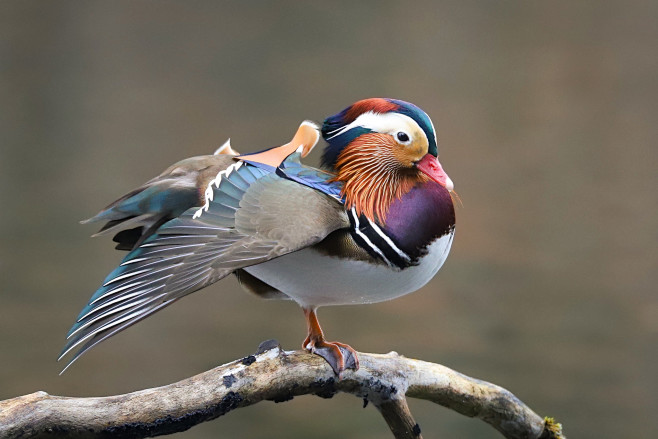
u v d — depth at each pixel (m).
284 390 6.84
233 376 6.81
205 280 6.75
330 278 6.84
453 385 6.91
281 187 6.83
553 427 6.96
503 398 6.94
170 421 6.79
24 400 6.76
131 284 6.76
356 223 6.84
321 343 6.87
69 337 6.73
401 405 6.89
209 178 6.85
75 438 6.77
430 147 6.87
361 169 6.88
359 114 6.89
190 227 6.79
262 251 6.77
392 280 6.86
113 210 6.85
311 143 6.89
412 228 6.86
